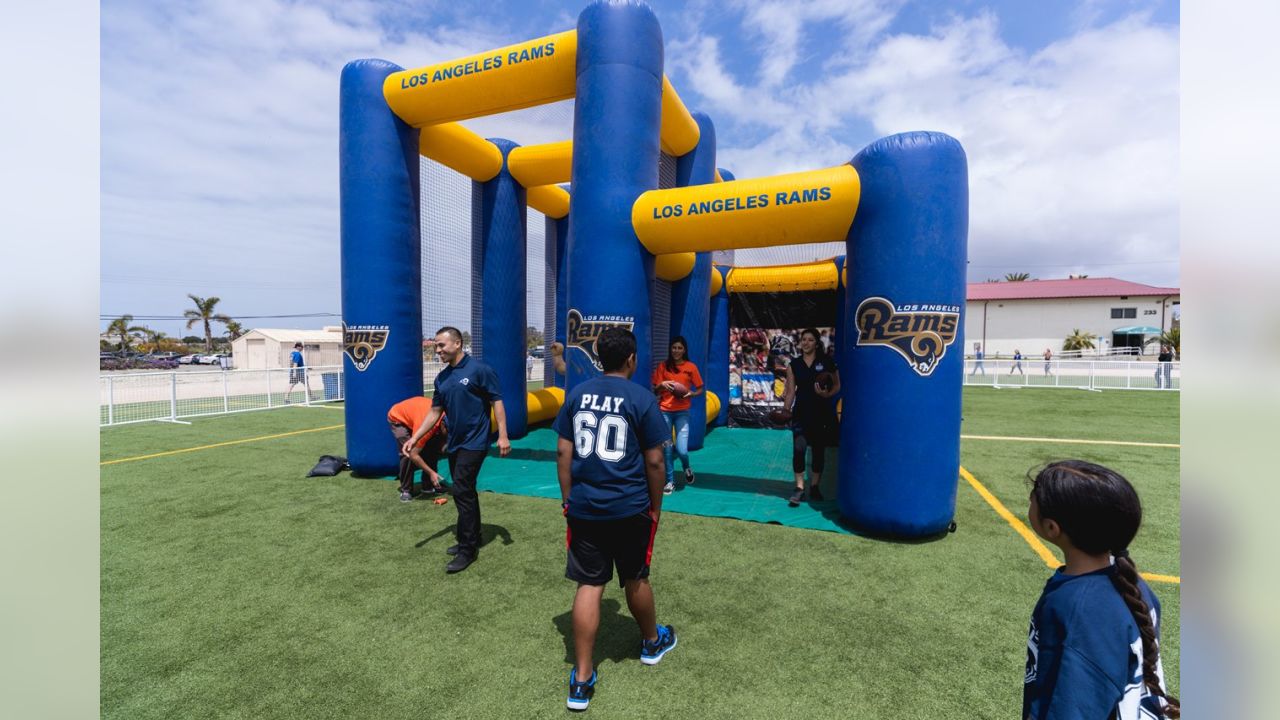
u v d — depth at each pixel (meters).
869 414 4.14
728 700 2.33
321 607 3.09
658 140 5.52
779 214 4.54
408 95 5.72
